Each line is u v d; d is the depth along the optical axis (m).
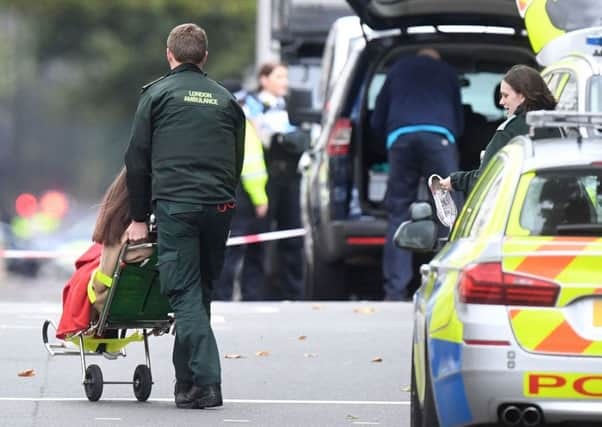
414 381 28.66
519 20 53.06
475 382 24.23
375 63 55.22
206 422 31.66
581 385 24.00
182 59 33.56
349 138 55.59
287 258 66.00
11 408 33.06
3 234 131.88
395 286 53.53
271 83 65.12
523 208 25.34
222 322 47.22
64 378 37.03
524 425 24.58
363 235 55.34
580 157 25.81
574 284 24.20
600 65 40.91
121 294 33.31
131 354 40.84
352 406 33.94
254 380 37.16
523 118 32.88
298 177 65.31
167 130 32.97
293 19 77.69
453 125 53.09
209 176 33.06
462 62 56.00
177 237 32.88
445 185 34.19
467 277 24.64
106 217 33.03
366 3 52.75
